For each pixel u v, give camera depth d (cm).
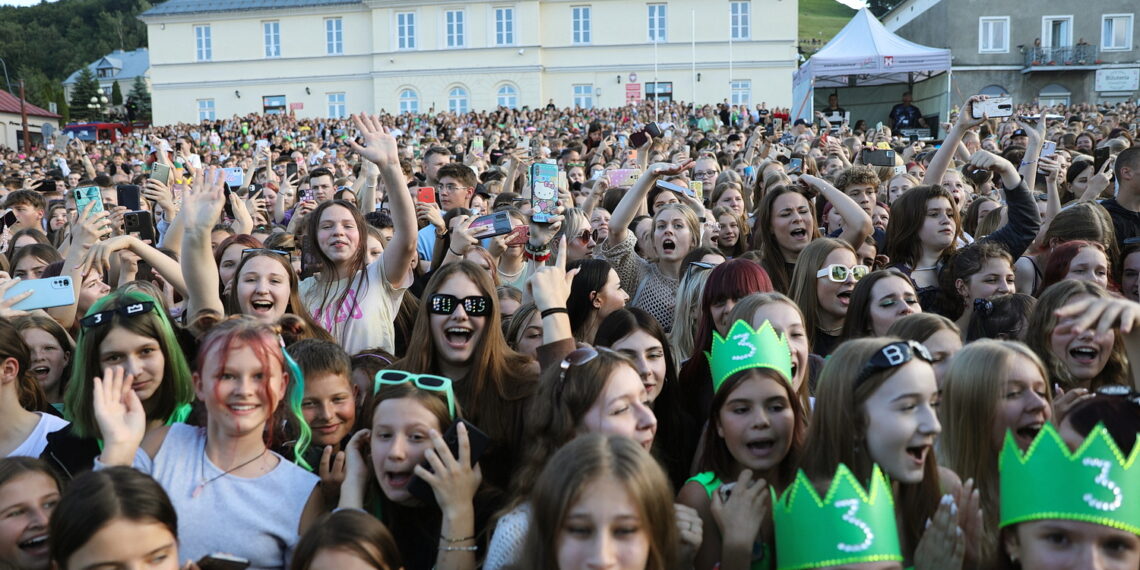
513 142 2572
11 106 6919
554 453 332
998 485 348
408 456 369
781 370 367
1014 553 289
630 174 1012
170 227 681
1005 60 4700
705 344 463
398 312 591
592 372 366
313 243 574
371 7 5584
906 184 857
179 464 374
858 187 787
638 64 5500
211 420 375
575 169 1227
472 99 5556
